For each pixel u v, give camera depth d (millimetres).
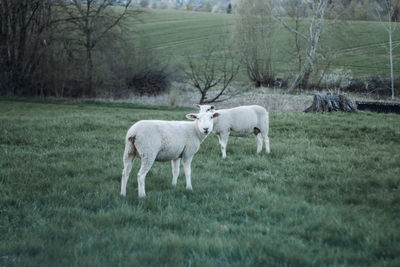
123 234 4145
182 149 6156
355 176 6824
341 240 4145
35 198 5414
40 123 12383
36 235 4039
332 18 32188
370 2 32250
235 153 9297
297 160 8336
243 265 3500
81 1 27641
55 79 25812
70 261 3479
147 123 5801
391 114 16375
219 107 22484
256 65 34094
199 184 6445
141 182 5680
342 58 39625
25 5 25891
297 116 15055
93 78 27234
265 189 6105
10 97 25328
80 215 4785
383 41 44719
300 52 32406
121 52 28812
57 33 26641
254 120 9078
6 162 7434
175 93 23922
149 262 3553
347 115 15625
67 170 6996
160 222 4621
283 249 3842
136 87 28469
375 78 27906
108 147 9359
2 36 26297
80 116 14977
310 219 4781
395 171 7133
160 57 29984
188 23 60562
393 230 4277
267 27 35156
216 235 4203
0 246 3744
